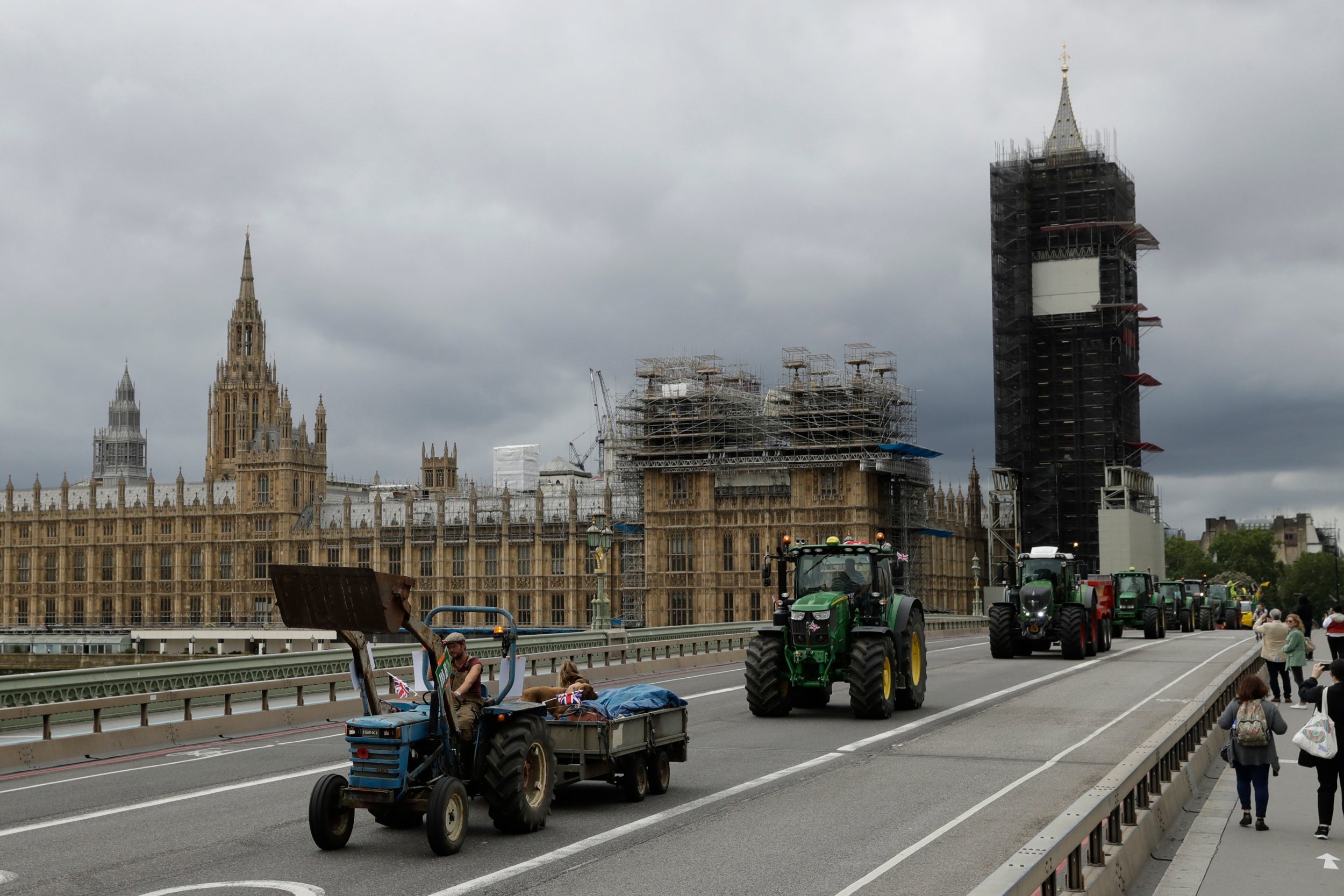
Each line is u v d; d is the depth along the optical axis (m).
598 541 58.53
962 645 75.75
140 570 173.38
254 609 166.25
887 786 23.64
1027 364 145.00
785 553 36.62
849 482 123.56
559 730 21.30
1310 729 19.00
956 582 142.62
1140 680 46.41
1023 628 58.16
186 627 169.12
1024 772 25.25
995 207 148.88
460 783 18.30
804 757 27.27
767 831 19.58
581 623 142.88
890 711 34.53
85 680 32.34
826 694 37.38
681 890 15.96
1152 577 86.50
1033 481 144.00
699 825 20.16
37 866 17.33
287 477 166.12
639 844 18.70
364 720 18.27
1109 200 145.88
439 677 18.59
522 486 187.25
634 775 22.19
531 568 146.00
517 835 19.36
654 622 130.12
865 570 35.94
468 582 149.38
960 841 18.81
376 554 156.62
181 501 170.50
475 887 16.05
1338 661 19.08
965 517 148.12
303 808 21.53
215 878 16.64
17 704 30.41
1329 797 19.03
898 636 35.78
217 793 23.11
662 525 131.12
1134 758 18.42
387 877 16.62
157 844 18.77
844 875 16.69
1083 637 57.75
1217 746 27.70
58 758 27.45
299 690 34.94
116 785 24.19
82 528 177.25
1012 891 11.17
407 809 18.88
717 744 29.34
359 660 18.52
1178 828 20.12
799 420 126.81
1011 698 40.16
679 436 130.25
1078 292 144.88
